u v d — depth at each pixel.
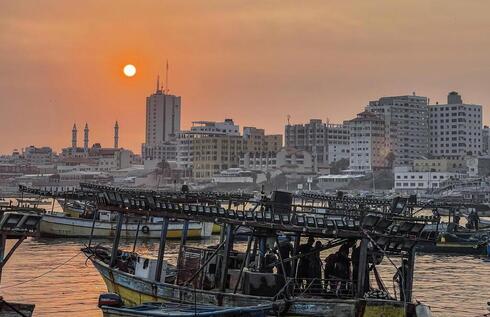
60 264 69.00
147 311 32.72
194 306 34.84
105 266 42.53
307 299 33.97
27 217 30.95
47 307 46.91
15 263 69.50
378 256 39.69
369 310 33.28
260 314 33.22
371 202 78.38
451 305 50.47
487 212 167.88
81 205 112.06
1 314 31.55
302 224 36.44
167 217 38.75
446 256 82.62
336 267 37.47
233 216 37.53
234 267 39.59
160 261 39.31
